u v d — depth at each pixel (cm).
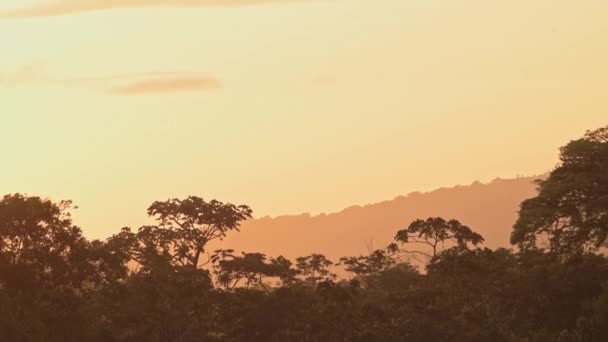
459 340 15950
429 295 17138
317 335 17225
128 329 16262
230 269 18938
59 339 14400
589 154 15675
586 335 14000
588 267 15250
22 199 14475
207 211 19262
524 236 16100
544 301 15388
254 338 17562
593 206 15300
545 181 15988
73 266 14800
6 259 14212
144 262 18125
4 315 13638
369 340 16750
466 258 17325
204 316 17050
